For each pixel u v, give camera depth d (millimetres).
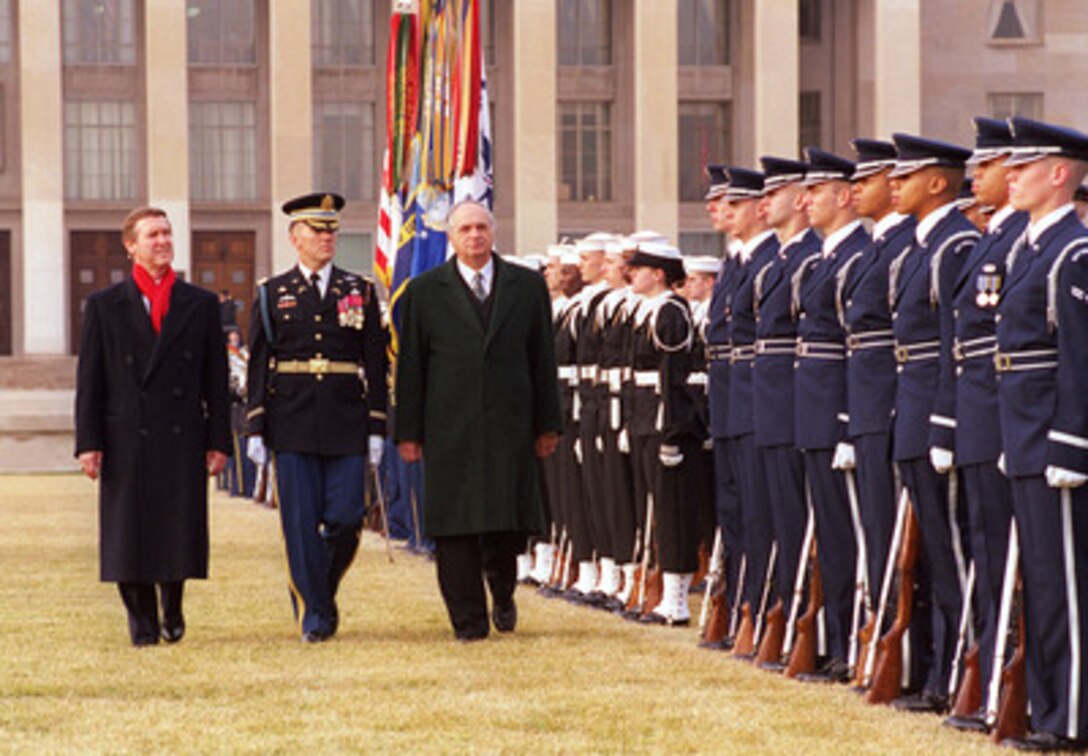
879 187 26766
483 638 32500
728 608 31609
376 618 35812
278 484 32531
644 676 28094
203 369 32344
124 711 25406
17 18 136500
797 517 28797
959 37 144375
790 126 135750
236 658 30312
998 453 23328
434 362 32531
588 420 38531
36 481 96750
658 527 34969
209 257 138000
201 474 32094
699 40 142250
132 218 32188
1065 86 145125
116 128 137500
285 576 44094
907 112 137250
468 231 32500
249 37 139000
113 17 137625
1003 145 23453
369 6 140250
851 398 26656
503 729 23891
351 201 139500
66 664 29703
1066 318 22109
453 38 46844
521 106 134625
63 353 132375
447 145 47125
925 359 25234
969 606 24406
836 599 27703
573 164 141375
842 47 142625
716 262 40406
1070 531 22359
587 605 38750
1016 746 22359
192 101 138000
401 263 49031
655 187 136000
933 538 25141
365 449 32781
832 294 27594
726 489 31828
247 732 23828
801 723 24094
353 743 23047
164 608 32344
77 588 41469
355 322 32688
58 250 132375
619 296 37562
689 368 34562
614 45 142000
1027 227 23250
